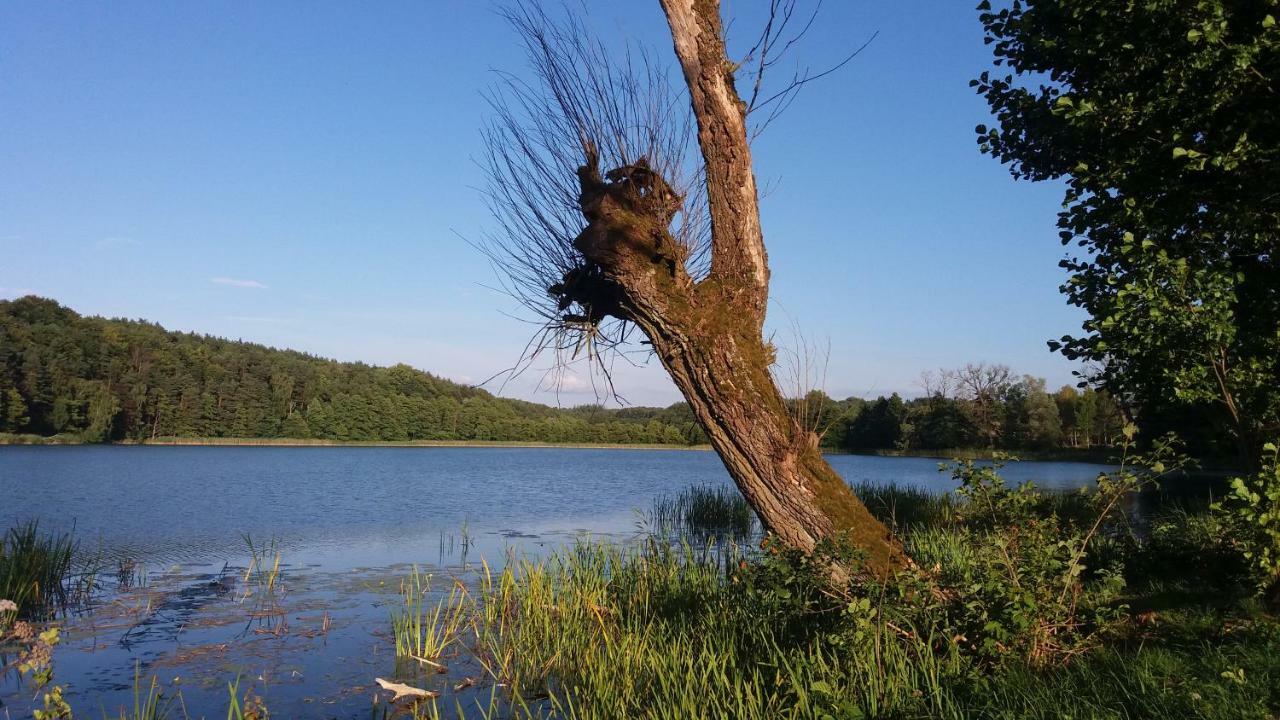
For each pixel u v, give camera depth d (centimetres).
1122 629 614
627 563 1085
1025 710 466
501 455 8062
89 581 1147
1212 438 893
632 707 607
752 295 705
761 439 678
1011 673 529
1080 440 8231
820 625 625
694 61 674
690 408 713
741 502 2278
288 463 5456
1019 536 619
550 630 824
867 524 683
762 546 691
